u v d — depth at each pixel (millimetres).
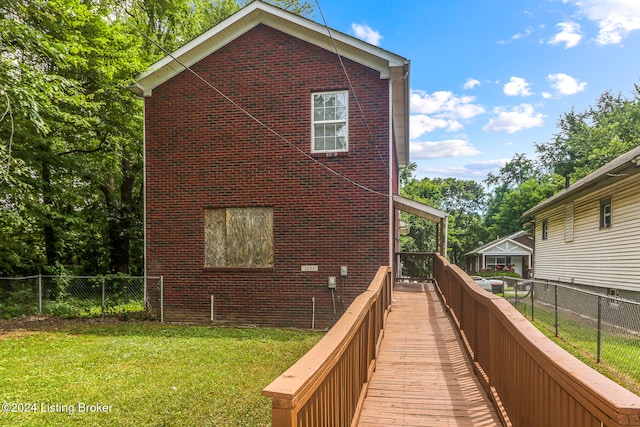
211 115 10492
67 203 15383
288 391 1582
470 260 49031
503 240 37031
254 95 10352
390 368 5129
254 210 10352
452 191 71312
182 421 4426
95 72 12812
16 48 9602
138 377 5871
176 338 8516
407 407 3926
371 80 9953
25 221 12695
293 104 10219
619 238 11648
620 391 1606
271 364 6539
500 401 3645
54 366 6441
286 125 10227
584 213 14305
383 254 9773
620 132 34656
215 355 7086
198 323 10336
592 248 13586
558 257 17109
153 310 10648
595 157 32688
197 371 6168
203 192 10477
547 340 2541
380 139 9883
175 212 10562
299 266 10055
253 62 10367
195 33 18688
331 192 10016
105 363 6605
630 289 11008
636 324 8047
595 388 1653
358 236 9883
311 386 1842
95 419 4477
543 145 44125
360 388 3883
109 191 17531
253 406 4824
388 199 9797
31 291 12172
